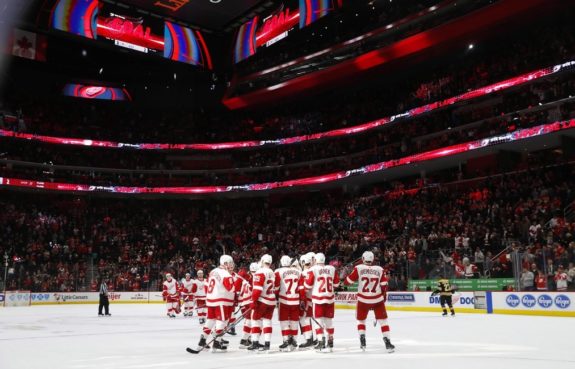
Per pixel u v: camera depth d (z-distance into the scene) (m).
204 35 48.72
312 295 10.76
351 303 28.81
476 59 38.41
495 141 31.83
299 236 39.34
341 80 43.25
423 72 41.66
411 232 31.89
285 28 43.22
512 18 32.66
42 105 48.00
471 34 34.88
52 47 45.53
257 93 47.62
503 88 32.72
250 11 45.72
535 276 21.53
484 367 8.22
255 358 9.58
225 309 10.72
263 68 47.12
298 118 48.94
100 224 44.09
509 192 29.92
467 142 33.44
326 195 45.66
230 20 46.72
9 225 40.28
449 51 37.69
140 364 9.03
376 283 10.48
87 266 38.12
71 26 40.75
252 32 46.25
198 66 47.72
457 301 24.39
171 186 47.78
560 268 20.83
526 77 31.50
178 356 10.09
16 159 44.09
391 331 15.02
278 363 8.84
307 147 46.97
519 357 9.42
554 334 13.66
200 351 10.77
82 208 46.19
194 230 45.56
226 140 49.00
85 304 35.62
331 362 8.89
